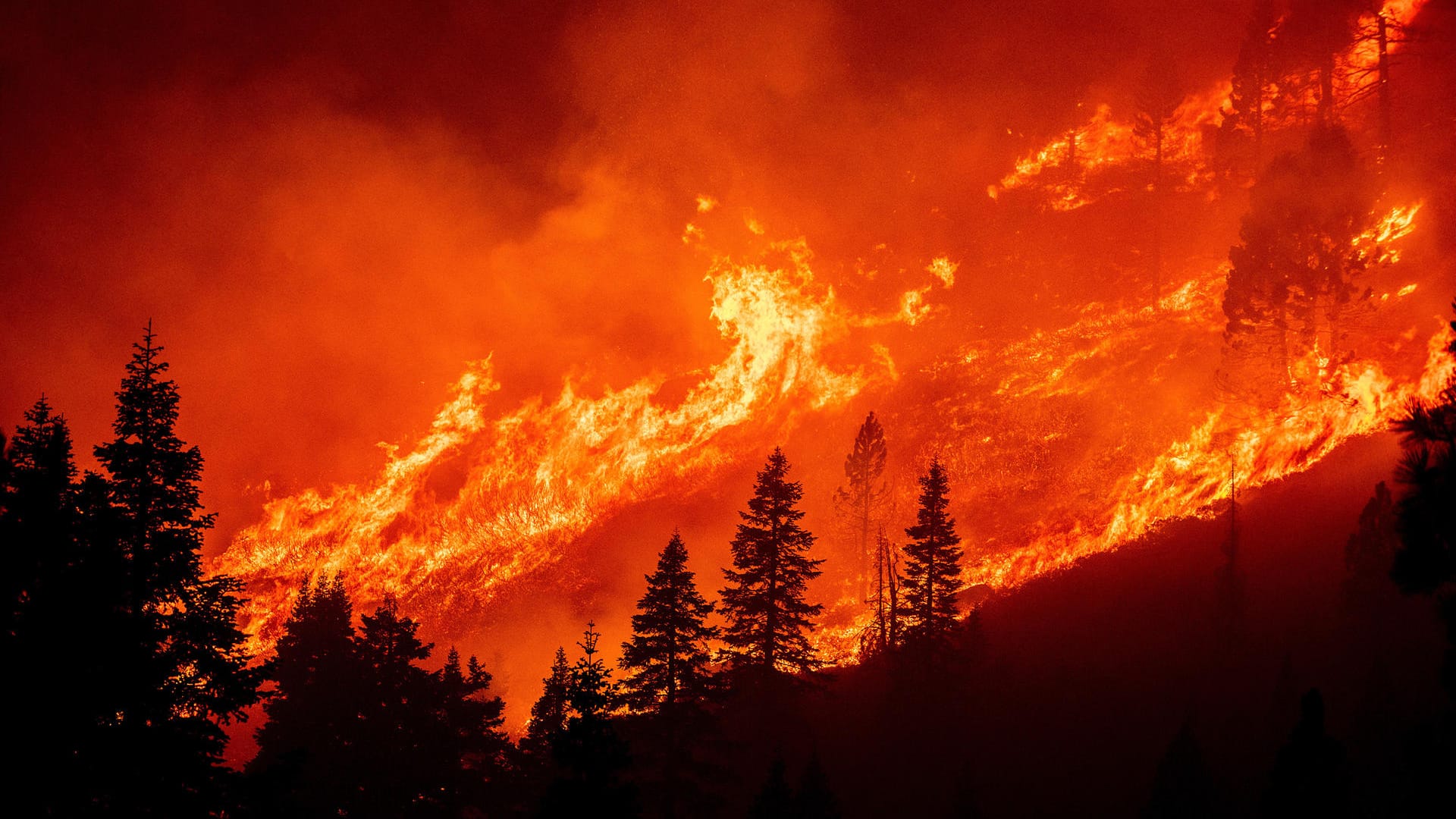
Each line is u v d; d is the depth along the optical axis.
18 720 13.27
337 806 24.08
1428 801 10.09
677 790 26.17
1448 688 9.59
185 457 16.25
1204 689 31.97
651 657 28.23
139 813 14.43
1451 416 9.70
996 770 31.58
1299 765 15.04
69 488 15.20
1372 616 30.02
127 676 14.37
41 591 14.11
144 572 15.25
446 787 25.31
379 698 25.39
